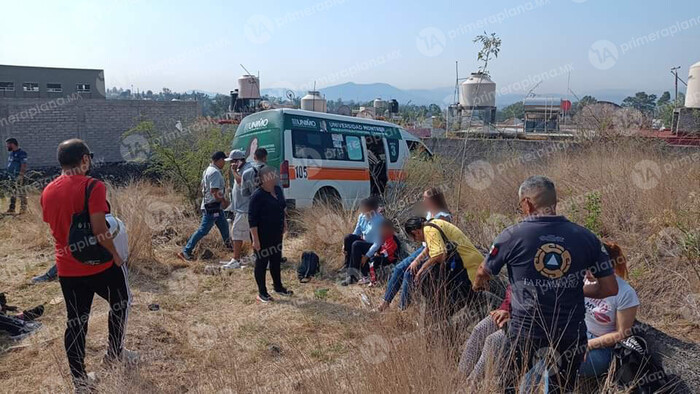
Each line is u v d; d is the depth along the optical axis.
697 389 3.33
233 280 6.75
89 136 17.34
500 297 4.57
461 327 4.09
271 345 4.64
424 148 11.27
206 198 7.57
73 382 3.76
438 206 5.11
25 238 8.44
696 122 12.47
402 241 6.82
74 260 3.73
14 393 3.85
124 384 3.68
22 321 4.97
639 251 5.69
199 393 3.59
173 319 5.38
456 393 3.08
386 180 10.52
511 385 3.15
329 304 5.82
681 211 6.02
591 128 10.52
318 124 9.55
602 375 3.51
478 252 4.40
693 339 4.20
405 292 4.43
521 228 2.97
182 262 7.38
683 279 5.02
